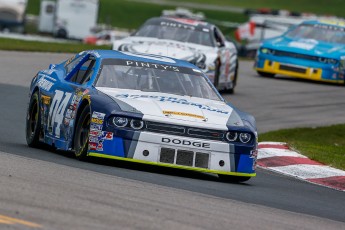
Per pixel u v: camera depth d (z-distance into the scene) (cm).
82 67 3753
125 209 2411
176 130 3288
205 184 3222
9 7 17612
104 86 3534
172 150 3281
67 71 3838
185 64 3822
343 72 8494
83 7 18875
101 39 18050
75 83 3691
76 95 3531
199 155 3297
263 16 17375
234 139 3344
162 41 6494
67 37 18862
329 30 8888
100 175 3028
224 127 3328
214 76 6481
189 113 3362
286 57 8581
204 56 6394
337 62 8450
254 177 3706
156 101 3422
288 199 3131
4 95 5741
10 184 2588
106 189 2712
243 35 17488
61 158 3459
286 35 8931
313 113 6519
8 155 3288
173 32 6656
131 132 3266
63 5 18875
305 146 4791
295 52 8550
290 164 4147
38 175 2827
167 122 3281
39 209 2278
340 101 7319
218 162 3316
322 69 8475
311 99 7275
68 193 2550
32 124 3947
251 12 18000
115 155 3278
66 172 2983
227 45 7138
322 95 7594
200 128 3300
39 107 3862
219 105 3569
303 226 2520
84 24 18900
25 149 3722
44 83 3906
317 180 3878
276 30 17262
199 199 2766
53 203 2375
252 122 3462
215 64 6469
